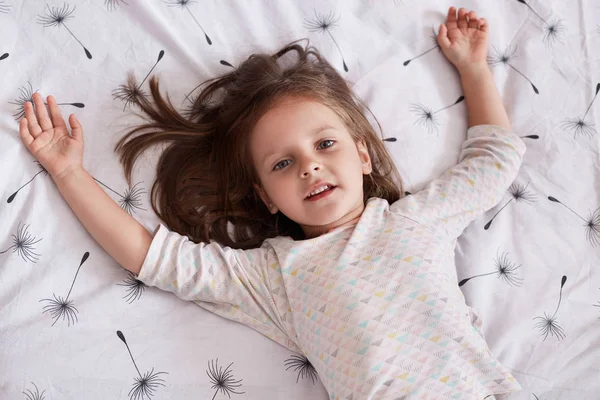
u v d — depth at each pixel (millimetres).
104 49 1169
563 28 1355
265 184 1135
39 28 1148
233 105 1164
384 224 1110
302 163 1082
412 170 1241
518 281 1180
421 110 1273
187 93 1202
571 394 1102
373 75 1274
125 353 1020
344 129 1139
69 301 1032
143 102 1168
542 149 1275
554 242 1215
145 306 1064
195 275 1058
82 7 1172
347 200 1095
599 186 1265
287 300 1074
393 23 1312
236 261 1087
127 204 1117
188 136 1188
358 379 973
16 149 1075
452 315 1015
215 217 1194
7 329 996
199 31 1222
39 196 1064
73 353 1000
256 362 1058
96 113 1142
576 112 1310
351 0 1307
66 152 1072
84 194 1053
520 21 1364
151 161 1159
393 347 983
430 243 1085
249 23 1246
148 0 1197
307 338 1042
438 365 987
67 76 1144
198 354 1045
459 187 1191
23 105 1104
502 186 1208
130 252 1047
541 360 1120
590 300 1179
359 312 1003
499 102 1289
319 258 1077
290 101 1127
